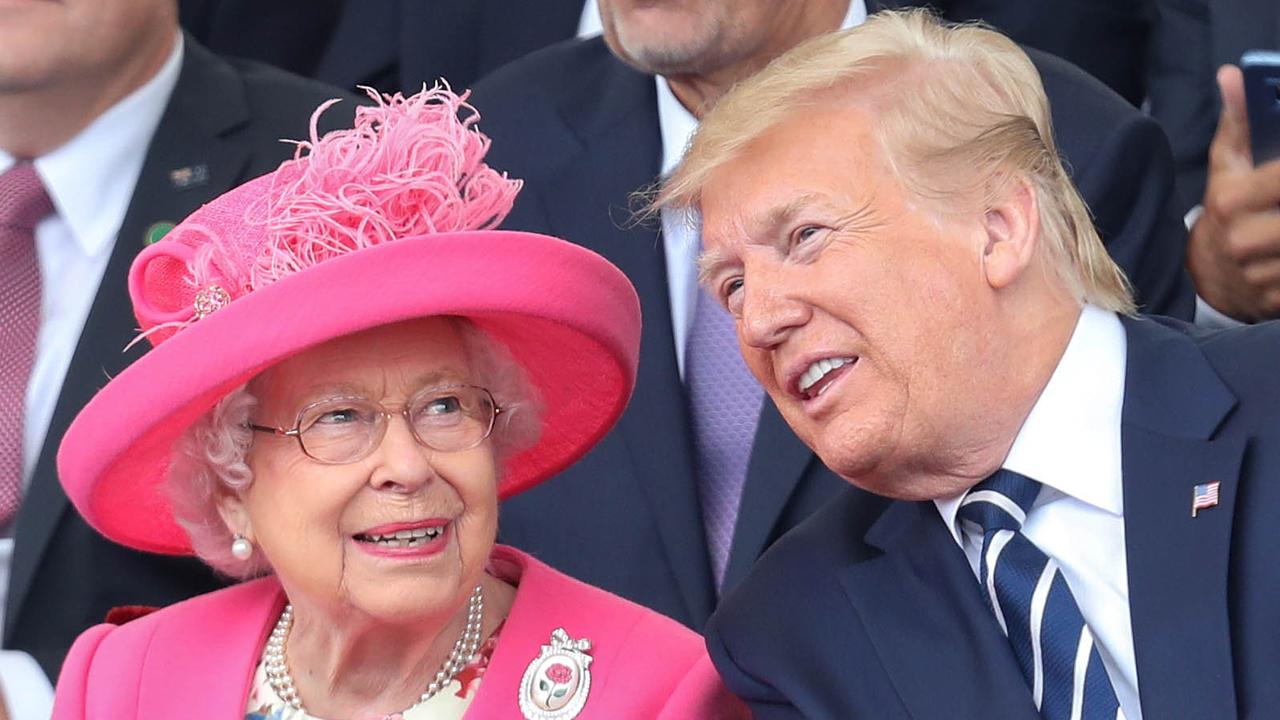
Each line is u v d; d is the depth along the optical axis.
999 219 5.79
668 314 7.63
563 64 8.56
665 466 7.42
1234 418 5.88
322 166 5.68
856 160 5.71
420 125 5.71
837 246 5.69
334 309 5.38
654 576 7.36
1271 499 5.68
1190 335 6.27
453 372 5.73
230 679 6.11
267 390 5.71
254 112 8.46
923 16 6.02
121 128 8.30
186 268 5.80
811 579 6.18
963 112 5.77
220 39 10.88
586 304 5.70
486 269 5.50
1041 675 5.78
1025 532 5.94
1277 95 7.86
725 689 6.15
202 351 5.43
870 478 5.97
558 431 6.37
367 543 5.73
